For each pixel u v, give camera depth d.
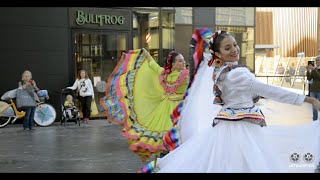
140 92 7.09
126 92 7.17
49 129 12.12
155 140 6.46
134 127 6.80
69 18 14.02
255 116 3.40
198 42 4.30
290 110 13.59
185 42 15.95
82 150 8.73
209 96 4.25
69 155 8.18
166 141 4.51
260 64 27.88
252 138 3.36
